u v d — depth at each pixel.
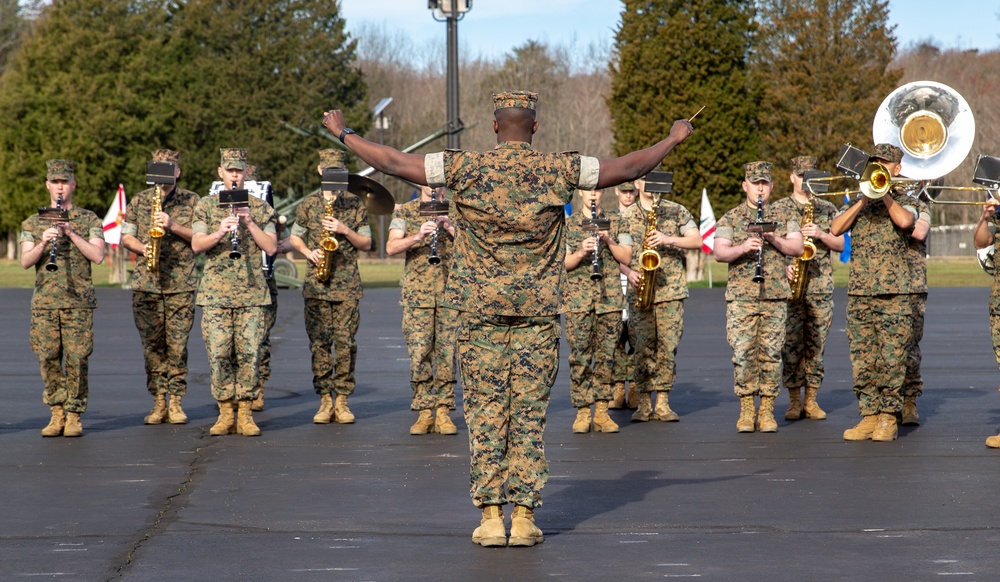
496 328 5.98
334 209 10.59
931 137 10.14
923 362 15.23
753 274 9.87
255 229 9.66
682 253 10.74
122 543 6.07
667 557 5.75
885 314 9.25
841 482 7.63
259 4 48.72
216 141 47.53
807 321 10.62
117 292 34.78
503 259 5.91
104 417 10.87
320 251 10.47
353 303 10.54
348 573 5.48
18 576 5.44
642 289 10.31
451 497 7.24
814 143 42.97
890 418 9.38
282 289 36.66
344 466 8.34
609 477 7.88
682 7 40.03
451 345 9.89
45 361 9.68
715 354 16.48
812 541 6.05
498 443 6.02
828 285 10.62
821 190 10.57
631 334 10.70
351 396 12.42
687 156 39.31
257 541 6.11
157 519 6.64
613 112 41.16
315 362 10.57
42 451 8.98
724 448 9.07
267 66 48.41
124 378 13.81
